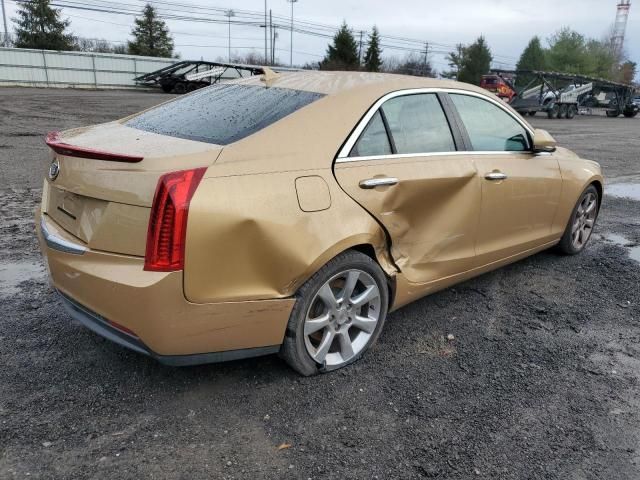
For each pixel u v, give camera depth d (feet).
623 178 36.06
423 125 11.76
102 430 8.59
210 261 8.29
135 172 8.28
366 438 8.78
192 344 8.61
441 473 8.13
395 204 10.63
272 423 9.00
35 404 9.09
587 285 15.96
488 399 10.03
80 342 11.07
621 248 19.70
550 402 10.05
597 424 9.50
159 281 8.02
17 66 110.93
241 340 9.07
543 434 9.14
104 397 9.38
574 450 8.79
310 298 9.58
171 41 221.05
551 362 11.49
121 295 8.23
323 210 9.41
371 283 10.58
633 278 16.66
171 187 8.00
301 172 9.29
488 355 11.63
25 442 8.21
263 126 9.57
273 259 8.85
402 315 13.33
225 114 10.44
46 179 10.63
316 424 9.04
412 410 9.55
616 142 60.18
